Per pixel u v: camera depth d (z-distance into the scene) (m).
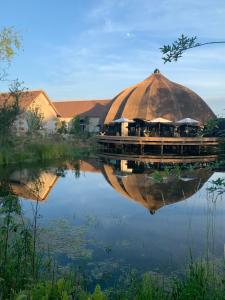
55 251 8.24
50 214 12.04
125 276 6.89
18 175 20.38
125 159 31.50
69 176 21.25
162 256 8.12
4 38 19.86
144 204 13.73
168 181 18.47
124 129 45.78
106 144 41.53
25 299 4.17
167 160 30.44
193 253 8.24
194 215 11.89
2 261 5.57
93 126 67.12
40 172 22.06
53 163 27.03
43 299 4.15
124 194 15.74
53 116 56.81
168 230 10.25
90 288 6.31
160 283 6.43
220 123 5.64
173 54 4.31
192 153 37.75
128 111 48.06
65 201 14.27
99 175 21.84
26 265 5.62
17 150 26.55
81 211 12.56
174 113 46.44
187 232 10.02
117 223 11.01
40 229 9.86
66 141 37.22
